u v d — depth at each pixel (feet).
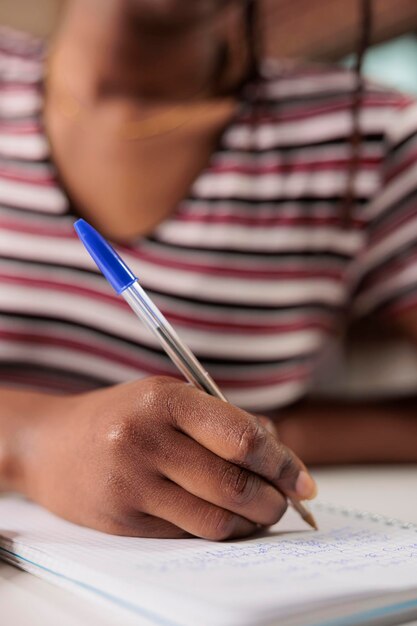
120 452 1.34
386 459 2.40
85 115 2.61
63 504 1.43
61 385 2.54
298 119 2.79
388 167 2.81
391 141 2.82
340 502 1.78
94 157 2.56
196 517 1.32
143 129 2.59
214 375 2.60
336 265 2.81
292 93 2.83
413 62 4.18
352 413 2.49
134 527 1.35
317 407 2.56
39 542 1.32
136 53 2.59
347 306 2.94
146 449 1.33
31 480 1.53
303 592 1.07
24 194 2.52
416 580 1.14
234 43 2.82
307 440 2.37
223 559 1.22
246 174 2.67
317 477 2.15
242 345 2.61
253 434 1.31
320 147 2.78
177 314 2.54
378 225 2.82
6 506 1.58
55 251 2.48
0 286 2.46
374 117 2.84
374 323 3.27
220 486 1.31
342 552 1.27
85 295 2.48
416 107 2.88
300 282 2.71
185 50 2.63
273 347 2.66
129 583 1.11
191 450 1.33
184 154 2.61
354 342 3.27
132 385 1.41
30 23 5.33
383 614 1.09
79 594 1.19
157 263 2.53
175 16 2.48
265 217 2.67
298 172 2.74
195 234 2.57
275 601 1.04
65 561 1.21
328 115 2.82
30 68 2.78
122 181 2.55
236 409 1.33
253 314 2.63
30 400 1.65
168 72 2.67
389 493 1.90
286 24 4.77
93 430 1.39
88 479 1.38
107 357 2.51
